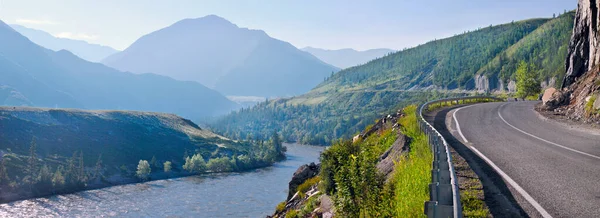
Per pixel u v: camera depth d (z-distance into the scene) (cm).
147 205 9812
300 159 19650
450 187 627
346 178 1066
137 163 18050
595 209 725
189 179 14362
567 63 3616
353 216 1003
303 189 2231
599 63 2677
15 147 16300
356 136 2636
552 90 3559
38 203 10631
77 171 14688
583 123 2128
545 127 2098
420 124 1723
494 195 847
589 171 1031
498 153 1371
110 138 19988
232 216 8362
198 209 9062
